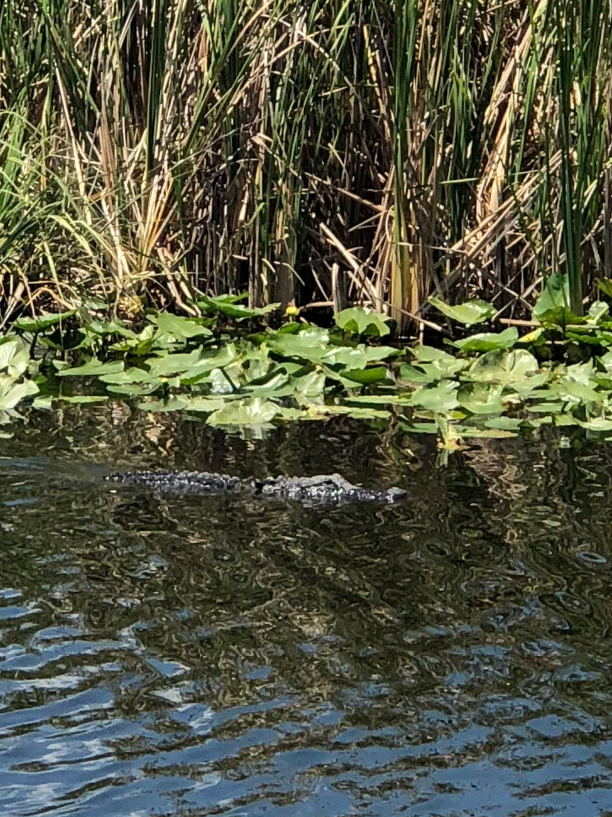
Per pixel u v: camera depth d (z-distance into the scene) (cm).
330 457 641
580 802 349
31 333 853
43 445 652
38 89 913
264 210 910
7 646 426
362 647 432
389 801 348
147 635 438
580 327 824
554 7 825
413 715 391
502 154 887
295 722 385
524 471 616
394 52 883
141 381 773
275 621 450
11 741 370
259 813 341
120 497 572
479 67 898
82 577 482
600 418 703
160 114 902
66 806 341
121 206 891
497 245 898
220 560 502
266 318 925
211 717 386
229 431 686
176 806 343
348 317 858
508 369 782
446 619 455
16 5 895
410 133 877
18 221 850
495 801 349
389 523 545
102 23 902
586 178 856
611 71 852
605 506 565
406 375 759
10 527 532
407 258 891
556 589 478
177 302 917
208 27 877
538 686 409
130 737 374
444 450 652
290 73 877
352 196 900
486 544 521
